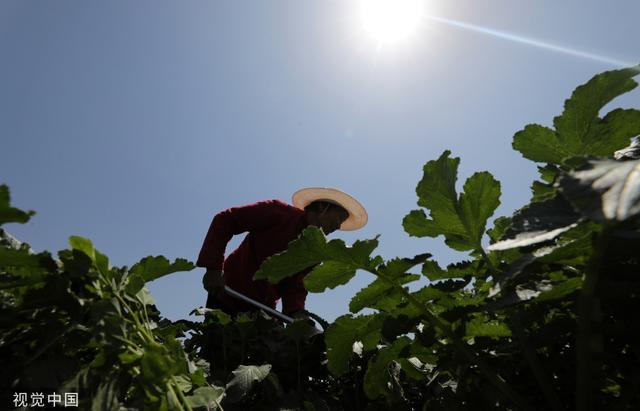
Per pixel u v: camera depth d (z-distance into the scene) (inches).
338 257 38.5
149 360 26.7
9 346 27.9
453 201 40.0
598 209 19.6
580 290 29.6
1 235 32.5
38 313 29.4
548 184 38.9
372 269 38.8
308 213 148.3
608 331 28.1
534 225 26.2
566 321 30.8
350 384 62.7
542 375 31.6
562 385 33.7
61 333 28.2
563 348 35.5
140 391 27.3
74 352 32.8
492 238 42.3
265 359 60.8
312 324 62.3
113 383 26.8
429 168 41.3
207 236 133.6
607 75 37.4
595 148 39.2
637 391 28.8
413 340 42.4
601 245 25.2
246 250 142.6
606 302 29.5
